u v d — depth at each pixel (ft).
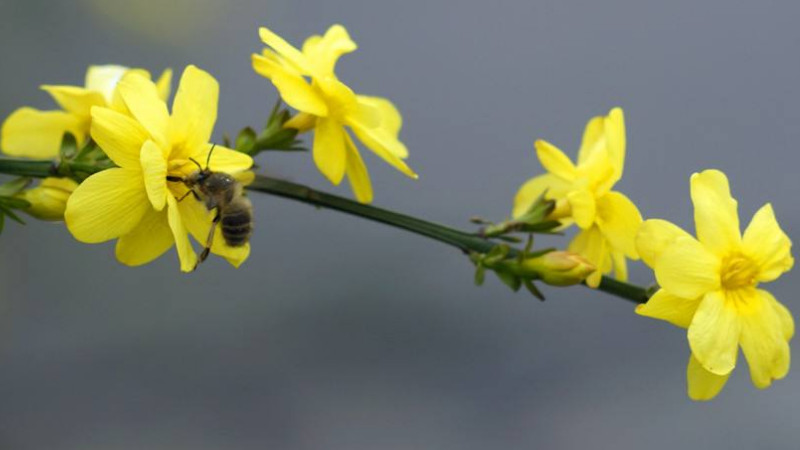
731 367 2.42
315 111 2.44
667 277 2.41
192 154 2.39
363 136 2.46
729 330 2.42
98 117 2.35
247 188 2.48
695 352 2.41
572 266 2.48
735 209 2.44
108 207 2.36
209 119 2.39
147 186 2.34
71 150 2.42
